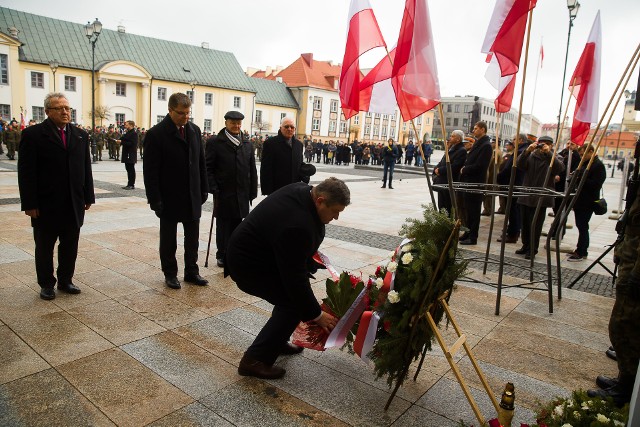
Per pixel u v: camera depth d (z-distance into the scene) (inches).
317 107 2341.3
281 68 2691.9
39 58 1550.2
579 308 184.1
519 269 241.6
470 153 290.4
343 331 111.5
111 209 339.6
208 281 191.5
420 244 103.0
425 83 133.9
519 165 273.3
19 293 165.8
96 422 97.8
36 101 1560.0
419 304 103.0
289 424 101.0
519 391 120.8
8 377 112.7
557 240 189.0
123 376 116.0
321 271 215.6
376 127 2635.3
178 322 149.5
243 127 2080.5
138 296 169.6
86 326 142.6
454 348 101.2
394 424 103.5
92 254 219.9
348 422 103.2
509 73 159.6
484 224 390.6
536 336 155.6
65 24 1667.1
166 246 179.0
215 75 1969.7
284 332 117.1
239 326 148.8
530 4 146.0
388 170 659.4
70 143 159.9
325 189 107.5
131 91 1745.8
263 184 217.3
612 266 260.7
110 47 1738.4
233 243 115.7
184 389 112.0
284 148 215.9
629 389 115.7
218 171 204.8
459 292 198.4
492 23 163.6
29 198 152.2
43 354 124.4
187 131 178.4
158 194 172.9
